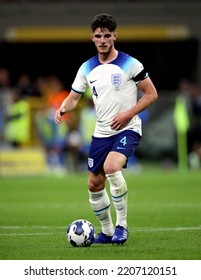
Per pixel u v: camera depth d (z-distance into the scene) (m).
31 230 36.66
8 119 79.25
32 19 95.19
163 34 96.56
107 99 30.78
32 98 81.69
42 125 79.56
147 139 83.69
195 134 82.56
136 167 81.25
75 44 106.06
